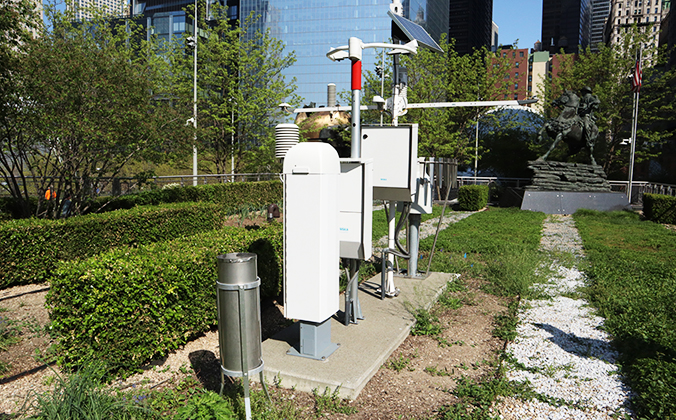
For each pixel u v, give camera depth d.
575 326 5.45
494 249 10.30
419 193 7.26
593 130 21.48
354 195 4.70
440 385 3.94
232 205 17.19
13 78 8.23
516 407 3.56
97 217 8.41
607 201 20.31
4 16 7.94
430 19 85.31
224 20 21.64
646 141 28.20
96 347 3.93
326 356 4.21
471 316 5.89
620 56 28.38
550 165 21.39
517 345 4.86
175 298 4.50
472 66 27.36
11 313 5.73
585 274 8.18
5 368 4.18
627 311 5.71
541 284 7.52
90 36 14.94
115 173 10.59
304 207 3.94
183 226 10.38
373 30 87.75
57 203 9.70
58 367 4.25
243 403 3.46
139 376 4.12
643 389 3.67
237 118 21.50
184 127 11.23
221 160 23.44
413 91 24.22
